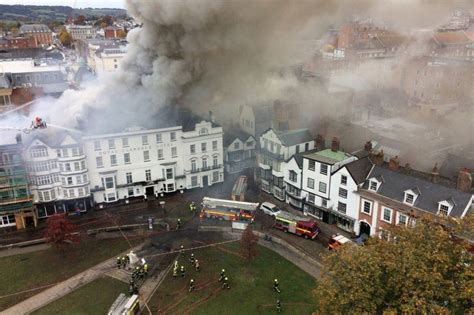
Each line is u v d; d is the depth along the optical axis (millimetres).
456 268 25031
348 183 46500
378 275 25422
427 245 25922
